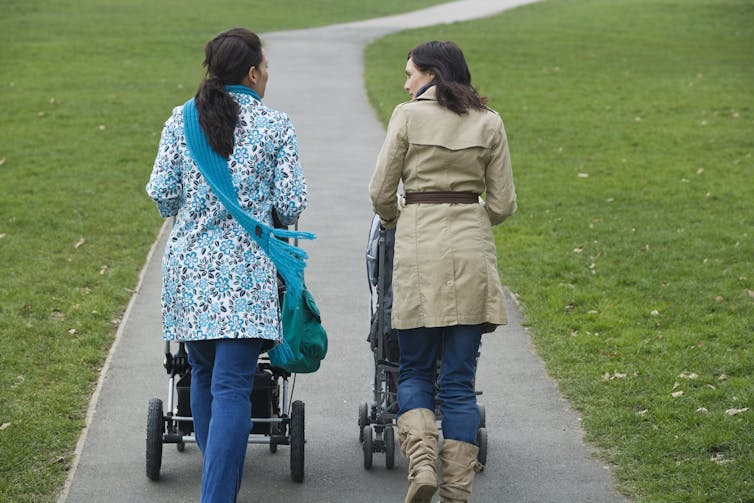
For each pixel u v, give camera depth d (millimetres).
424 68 14562
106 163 45750
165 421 15945
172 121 13961
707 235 33719
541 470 16422
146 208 37312
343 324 24312
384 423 16359
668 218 36500
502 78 76500
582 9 139000
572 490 15672
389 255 15227
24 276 27688
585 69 82062
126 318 24406
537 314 25250
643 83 74062
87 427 17875
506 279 28719
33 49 88500
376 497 15516
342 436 17922
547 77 77312
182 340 13898
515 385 20406
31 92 66375
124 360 21469
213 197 13805
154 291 26906
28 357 21328
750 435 17062
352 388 20234
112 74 75500
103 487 15562
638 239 33281
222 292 13711
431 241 14016
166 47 92938
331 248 31422
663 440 17094
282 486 15844
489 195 14398
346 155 47625
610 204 39188
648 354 22141
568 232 34500
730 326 24062
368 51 93250
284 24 122875
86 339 22656
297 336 14789
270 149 13938
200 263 13750
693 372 20734
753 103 64438
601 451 17125
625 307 25875
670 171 45469
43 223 34344
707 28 114625
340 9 148375
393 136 14211
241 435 13477
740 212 37438
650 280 28375
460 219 14117
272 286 14055
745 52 94125
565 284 28047
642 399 19234
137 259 30344
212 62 14117
